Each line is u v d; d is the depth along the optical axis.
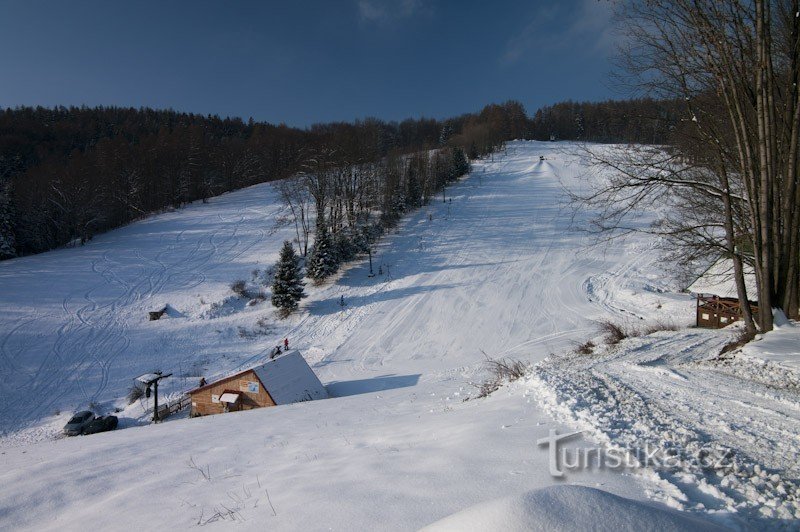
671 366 10.09
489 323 33.66
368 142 74.31
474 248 51.91
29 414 24.66
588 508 2.46
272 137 105.31
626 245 48.53
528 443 5.11
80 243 59.94
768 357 9.02
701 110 11.38
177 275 47.41
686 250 13.08
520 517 2.36
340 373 27.45
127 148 82.56
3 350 31.44
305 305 40.78
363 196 65.31
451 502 3.72
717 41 10.08
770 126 10.19
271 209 73.19
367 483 4.53
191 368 30.44
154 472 6.94
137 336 35.31
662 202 12.80
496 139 125.00
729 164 11.87
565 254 48.22
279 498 4.61
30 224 57.47
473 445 5.23
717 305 22.52
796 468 4.22
